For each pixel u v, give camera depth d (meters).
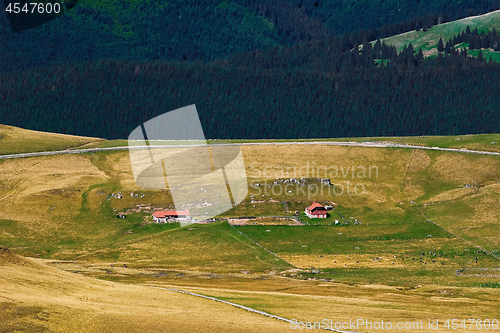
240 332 77.94
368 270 151.50
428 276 144.50
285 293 113.94
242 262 159.62
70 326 74.88
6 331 70.94
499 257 162.88
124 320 78.25
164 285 119.25
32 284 89.06
